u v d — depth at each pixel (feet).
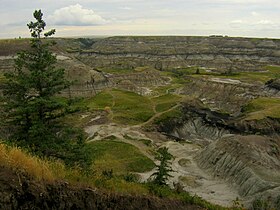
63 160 63.77
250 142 168.25
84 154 66.54
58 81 66.54
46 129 63.36
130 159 170.30
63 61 387.75
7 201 33.55
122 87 396.37
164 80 465.47
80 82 364.38
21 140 61.93
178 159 182.80
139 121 251.80
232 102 326.85
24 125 64.28
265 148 167.02
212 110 304.30
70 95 347.15
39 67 66.39
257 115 239.30
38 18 66.08
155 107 288.51
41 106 63.93
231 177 151.74
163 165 115.96
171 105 287.69
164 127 246.06
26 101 64.23
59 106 65.67
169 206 51.01
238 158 157.07
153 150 192.34
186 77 469.98
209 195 136.87
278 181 132.98
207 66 636.07
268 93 327.06
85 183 42.83
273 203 111.75
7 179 35.12
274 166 153.79
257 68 546.26
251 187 135.03
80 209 39.42
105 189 44.39
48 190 37.76
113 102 306.76
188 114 274.57
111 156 172.24
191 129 258.37
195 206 56.90
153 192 52.90
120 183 49.44
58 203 37.76
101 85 379.35
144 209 46.39
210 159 171.53
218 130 245.86
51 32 68.03
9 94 65.16
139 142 204.23
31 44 66.69
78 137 71.31
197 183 150.82
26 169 37.70
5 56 395.55
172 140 221.66
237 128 232.94
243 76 432.25
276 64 619.26
